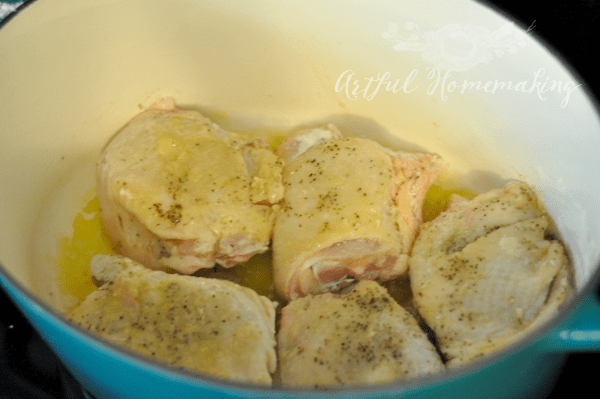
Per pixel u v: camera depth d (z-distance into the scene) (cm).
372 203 60
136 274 57
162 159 61
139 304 56
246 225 60
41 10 58
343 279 61
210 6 63
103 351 48
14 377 57
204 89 68
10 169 58
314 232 59
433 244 60
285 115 69
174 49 65
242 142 63
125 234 61
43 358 58
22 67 58
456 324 56
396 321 56
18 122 59
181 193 60
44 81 60
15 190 59
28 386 57
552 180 60
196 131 63
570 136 58
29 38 58
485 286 57
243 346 54
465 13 60
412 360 54
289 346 56
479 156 65
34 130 60
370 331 55
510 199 61
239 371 53
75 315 55
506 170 64
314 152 63
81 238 64
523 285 57
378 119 68
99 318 55
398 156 64
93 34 62
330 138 66
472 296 57
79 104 63
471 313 57
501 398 52
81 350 49
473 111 64
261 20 64
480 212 61
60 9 59
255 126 69
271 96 69
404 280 62
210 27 64
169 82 67
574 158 58
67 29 60
